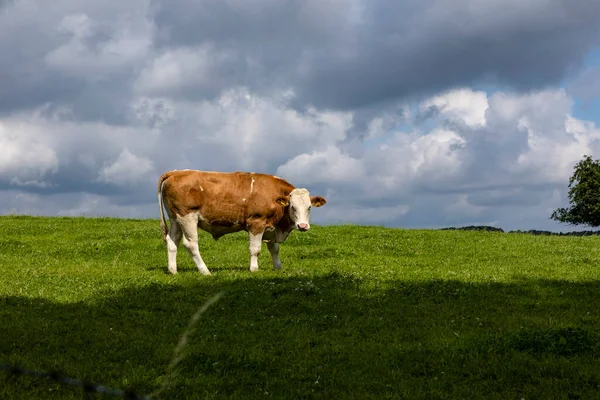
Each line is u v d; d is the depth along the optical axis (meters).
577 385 8.51
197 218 16.89
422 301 14.00
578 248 25.39
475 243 26.28
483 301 14.02
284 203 17.17
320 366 9.31
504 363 9.23
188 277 16.14
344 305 13.34
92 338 10.55
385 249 23.94
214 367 9.20
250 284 15.01
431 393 8.22
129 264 19.45
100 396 7.98
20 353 9.60
